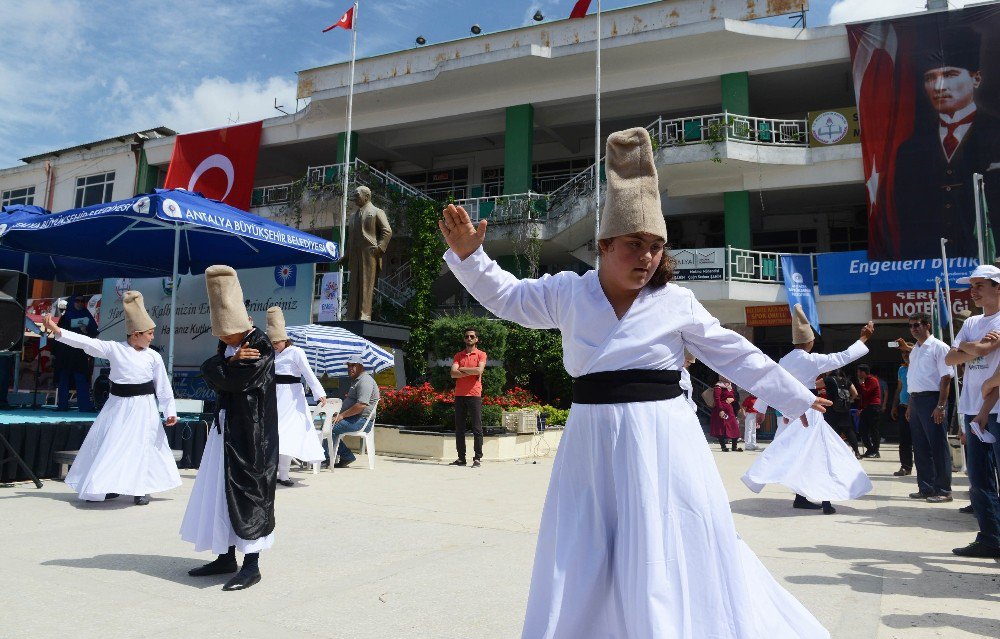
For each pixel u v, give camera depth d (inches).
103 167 1176.8
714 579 87.1
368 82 984.9
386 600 149.0
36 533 211.8
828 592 155.6
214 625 133.5
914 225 732.0
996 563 184.5
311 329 454.3
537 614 91.2
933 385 294.2
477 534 216.4
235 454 162.6
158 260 564.4
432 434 456.4
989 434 184.2
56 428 326.0
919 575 171.3
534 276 855.7
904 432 408.2
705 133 780.0
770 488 334.3
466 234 98.0
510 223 871.7
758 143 770.8
